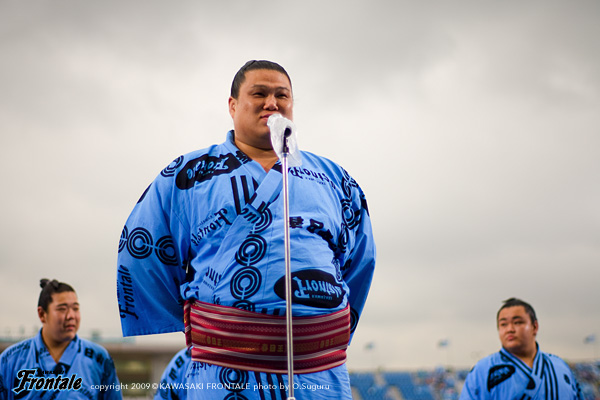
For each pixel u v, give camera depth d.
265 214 2.26
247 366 2.14
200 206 2.37
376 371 25.50
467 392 5.43
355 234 2.65
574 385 5.35
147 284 2.49
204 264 2.29
